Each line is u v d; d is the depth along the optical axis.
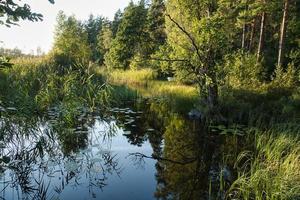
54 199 4.69
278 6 18.22
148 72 26.16
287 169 5.25
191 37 10.42
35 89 12.05
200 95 11.36
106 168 6.04
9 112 8.61
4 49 16.78
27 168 5.81
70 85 11.41
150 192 5.09
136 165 6.30
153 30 35.53
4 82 11.10
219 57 11.39
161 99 15.77
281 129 7.81
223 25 10.73
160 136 8.72
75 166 5.91
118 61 36.03
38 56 17.55
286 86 12.20
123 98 15.09
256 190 4.82
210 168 6.29
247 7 19.05
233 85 12.41
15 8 4.04
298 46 22.59
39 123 8.81
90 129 8.84
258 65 14.16
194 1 10.91
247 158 6.83
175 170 6.15
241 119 10.38
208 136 8.73
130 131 8.93
